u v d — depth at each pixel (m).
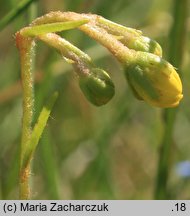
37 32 0.08
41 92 0.13
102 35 0.09
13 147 0.15
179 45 0.12
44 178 0.14
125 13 0.15
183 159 0.15
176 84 0.08
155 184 0.12
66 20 0.09
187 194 0.14
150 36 0.15
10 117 0.15
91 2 0.15
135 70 0.08
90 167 0.15
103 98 0.09
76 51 0.09
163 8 0.15
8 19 0.11
